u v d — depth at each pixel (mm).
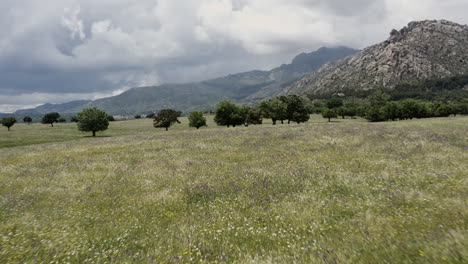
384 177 11453
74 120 170000
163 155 24531
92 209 10195
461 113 118250
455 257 4324
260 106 86188
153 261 5410
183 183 13641
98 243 6773
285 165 16359
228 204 9570
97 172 18188
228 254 5570
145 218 8688
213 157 21734
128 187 13633
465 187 8898
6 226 8430
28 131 100250
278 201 9297
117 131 99812
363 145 22328
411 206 7469
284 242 5945
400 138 25969
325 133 34188
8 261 5867
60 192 13219
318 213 7660
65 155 27781
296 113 79812
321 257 4852
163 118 89938
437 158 14992
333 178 12203
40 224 8523
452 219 6047
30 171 19875
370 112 105125
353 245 5250
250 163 18000
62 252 6234
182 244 6168
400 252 4719
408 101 103500
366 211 7297
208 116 190375
